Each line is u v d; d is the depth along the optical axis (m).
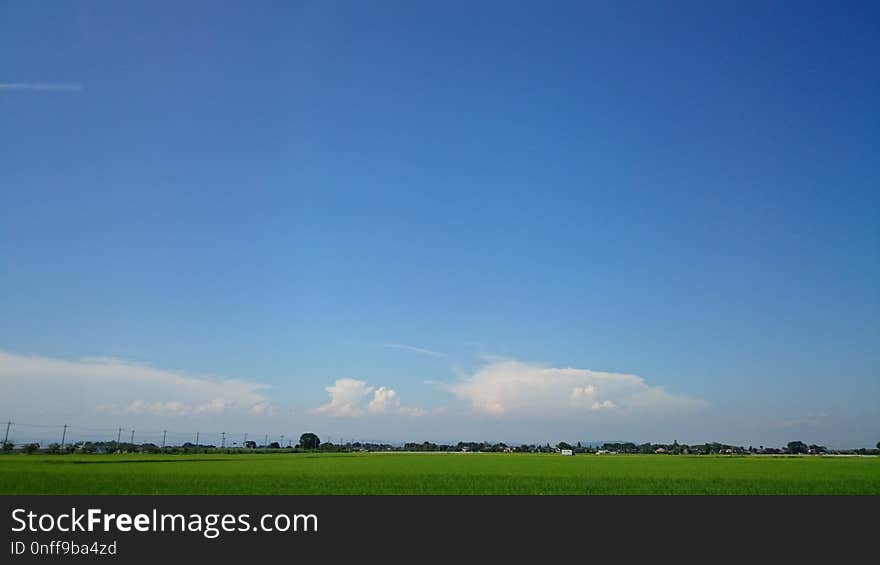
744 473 69.00
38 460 89.94
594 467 83.50
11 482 50.59
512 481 54.81
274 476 58.59
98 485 48.78
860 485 53.16
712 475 64.81
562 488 49.31
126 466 73.94
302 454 156.50
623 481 55.41
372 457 133.88
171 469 68.69
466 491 47.03
